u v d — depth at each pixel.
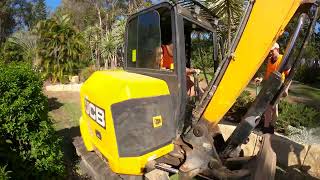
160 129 3.67
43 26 16.84
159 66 3.96
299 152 5.03
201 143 3.63
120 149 3.62
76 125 7.52
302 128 6.98
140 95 3.57
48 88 13.65
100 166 4.16
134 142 3.57
